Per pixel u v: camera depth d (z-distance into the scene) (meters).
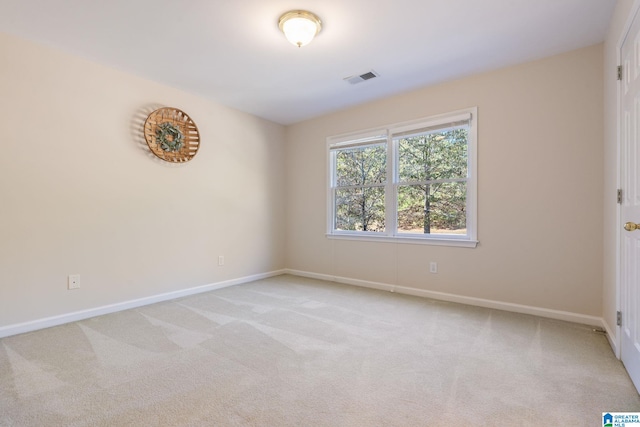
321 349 2.16
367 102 3.93
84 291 2.80
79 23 2.27
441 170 3.44
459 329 2.52
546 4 2.09
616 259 2.06
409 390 1.66
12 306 2.42
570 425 1.38
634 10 1.67
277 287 3.94
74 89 2.74
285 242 4.89
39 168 2.55
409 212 3.67
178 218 3.51
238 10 2.14
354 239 4.10
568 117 2.71
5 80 2.39
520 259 2.94
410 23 2.30
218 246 3.92
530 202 2.88
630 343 1.77
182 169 3.55
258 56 2.78
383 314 2.89
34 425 1.38
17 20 2.23
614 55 2.14
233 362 1.97
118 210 3.02
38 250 2.55
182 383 1.73
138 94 3.17
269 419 1.42
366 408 1.50
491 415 1.45
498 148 3.04
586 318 2.63
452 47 2.64
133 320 2.74
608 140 2.33
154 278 3.29
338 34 2.44
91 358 2.02
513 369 1.87
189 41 2.53
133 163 3.14
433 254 3.46
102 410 1.49
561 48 2.65
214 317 2.81
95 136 2.87
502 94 3.02
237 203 4.15
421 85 3.42
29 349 2.15
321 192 4.45
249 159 4.31
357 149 4.14
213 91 3.56
